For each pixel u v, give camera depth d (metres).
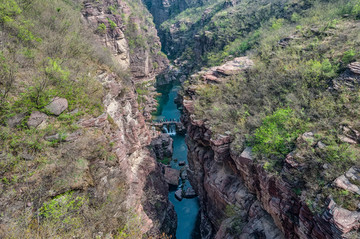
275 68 26.16
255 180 19.02
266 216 18.98
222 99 26.58
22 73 14.73
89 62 21.41
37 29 19.98
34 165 11.73
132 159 27.38
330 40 26.31
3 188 10.59
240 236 19.36
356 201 11.64
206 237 27.39
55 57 18.23
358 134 14.69
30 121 12.63
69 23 26.31
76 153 13.33
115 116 21.53
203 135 25.94
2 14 16.62
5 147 11.45
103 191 14.32
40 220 10.63
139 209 20.95
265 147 18.12
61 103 14.12
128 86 29.94
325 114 17.61
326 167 13.91
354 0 32.44
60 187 11.78
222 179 23.92
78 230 11.15
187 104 28.45
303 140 16.22
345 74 19.64
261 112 22.19
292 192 14.84
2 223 9.66
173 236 28.98
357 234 11.03
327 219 11.78
